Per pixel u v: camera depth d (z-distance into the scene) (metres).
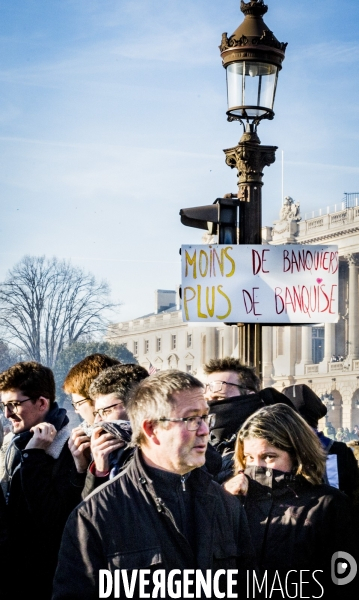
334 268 7.88
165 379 4.47
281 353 109.00
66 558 4.34
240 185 8.03
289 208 109.00
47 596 5.68
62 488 5.61
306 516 5.22
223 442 6.40
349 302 100.75
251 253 7.84
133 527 4.32
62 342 74.75
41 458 5.65
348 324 101.75
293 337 106.69
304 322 7.84
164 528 4.35
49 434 5.71
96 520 4.32
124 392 5.37
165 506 4.36
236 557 4.57
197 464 4.41
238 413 6.41
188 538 4.41
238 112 8.09
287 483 5.29
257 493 5.30
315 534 5.20
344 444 7.00
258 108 8.03
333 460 6.70
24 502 5.82
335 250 7.89
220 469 5.86
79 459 5.44
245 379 6.63
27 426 6.23
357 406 95.62
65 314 74.31
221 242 7.93
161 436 4.41
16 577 5.78
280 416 5.36
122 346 108.88
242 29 8.08
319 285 7.88
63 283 74.19
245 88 8.03
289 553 5.17
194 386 4.47
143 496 4.39
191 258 7.85
